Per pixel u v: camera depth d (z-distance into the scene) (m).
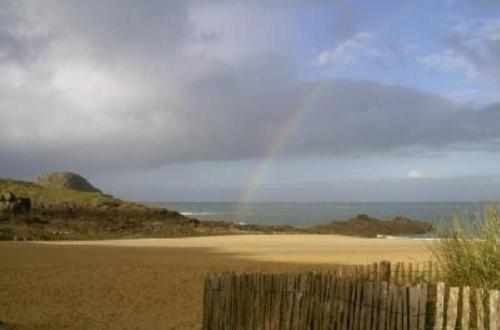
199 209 154.50
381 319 6.84
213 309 8.27
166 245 32.09
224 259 22.22
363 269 8.32
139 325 10.87
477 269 7.75
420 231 52.56
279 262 20.84
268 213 121.12
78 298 13.70
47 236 40.91
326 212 126.25
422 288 6.55
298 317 7.57
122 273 17.77
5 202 53.84
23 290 14.81
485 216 8.07
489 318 6.25
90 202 64.19
